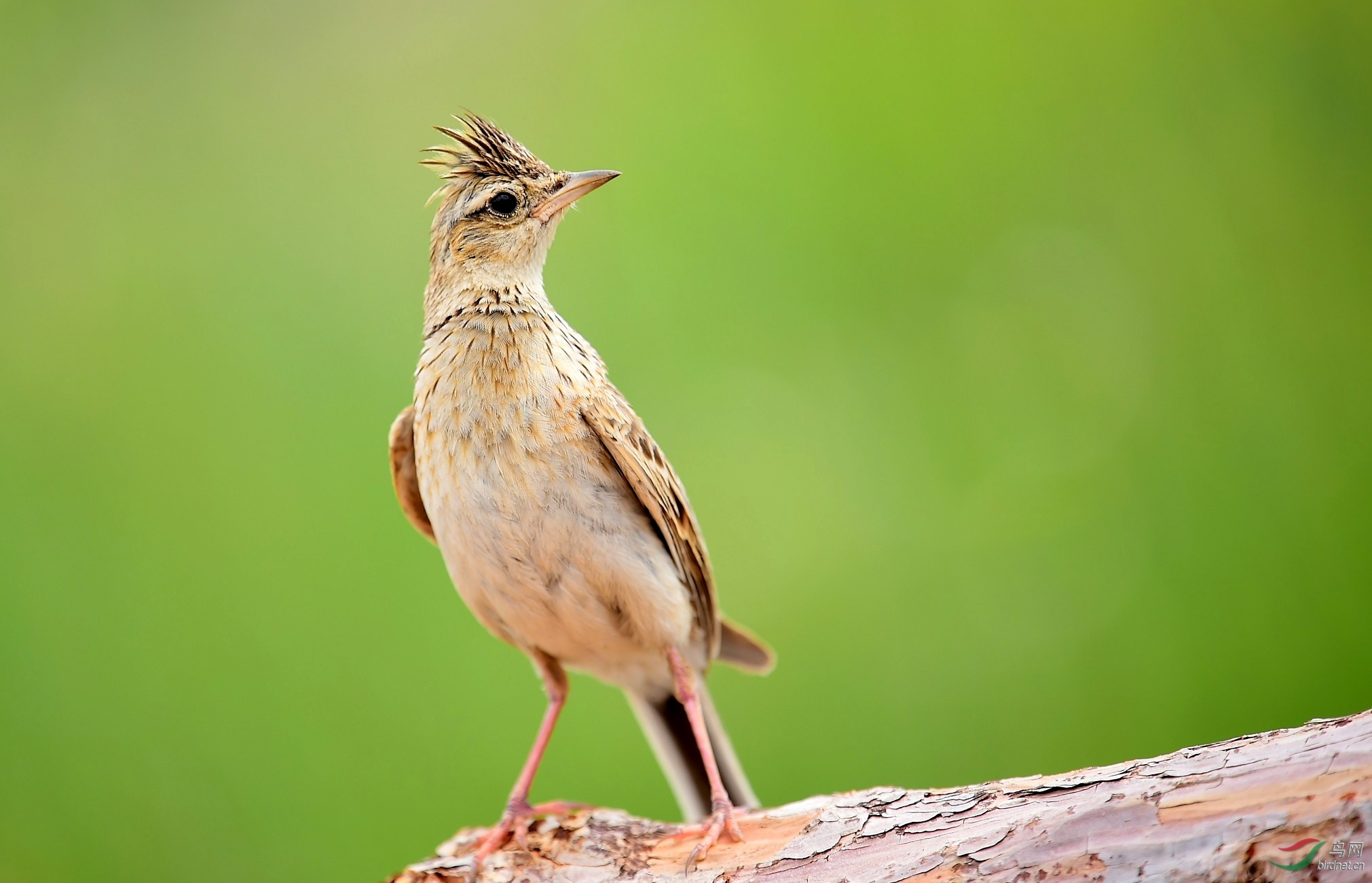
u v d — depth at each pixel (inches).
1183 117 512.1
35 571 445.1
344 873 425.7
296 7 559.8
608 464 319.0
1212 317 490.9
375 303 493.4
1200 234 499.8
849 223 499.8
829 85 515.2
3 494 454.9
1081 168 509.0
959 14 518.6
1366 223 492.7
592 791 450.9
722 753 364.8
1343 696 437.7
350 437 466.6
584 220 501.4
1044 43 518.9
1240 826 212.2
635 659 343.0
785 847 261.9
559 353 327.6
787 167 507.5
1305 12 511.8
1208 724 441.7
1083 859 222.7
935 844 242.2
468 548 316.2
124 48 541.6
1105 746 445.4
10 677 434.0
